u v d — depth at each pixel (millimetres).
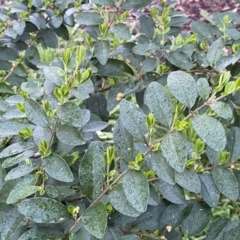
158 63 536
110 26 544
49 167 358
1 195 385
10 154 380
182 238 415
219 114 348
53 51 1009
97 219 326
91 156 351
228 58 512
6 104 463
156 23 627
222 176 407
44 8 633
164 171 354
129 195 336
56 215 343
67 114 359
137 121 358
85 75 372
